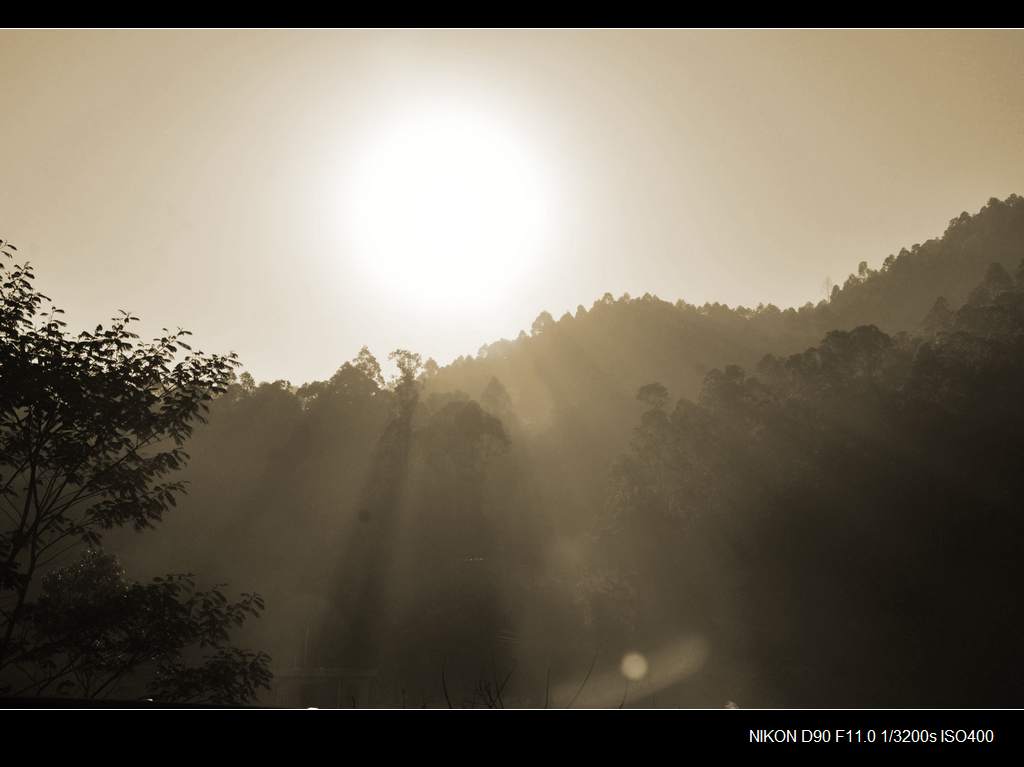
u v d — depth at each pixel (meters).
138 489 12.34
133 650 11.50
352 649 76.88
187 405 12.25
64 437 11.56
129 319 12.11
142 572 71.94
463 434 114.31
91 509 12.14
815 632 65.44
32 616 11.34
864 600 64.31
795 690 59.75
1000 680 55.97
